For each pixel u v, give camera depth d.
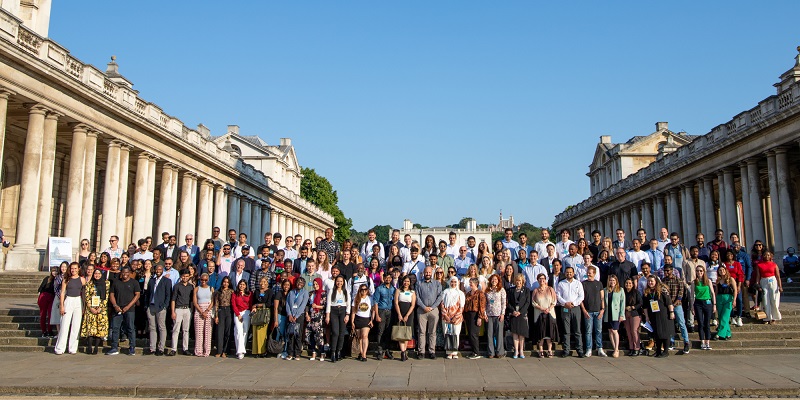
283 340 14.50
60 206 34.19
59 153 33.53
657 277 14.30
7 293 20.55
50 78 24.27
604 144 72.94
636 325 14.41
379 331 14.29
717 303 15.25
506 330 15.16
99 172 37.84
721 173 36.78
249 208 50.88
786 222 29.59
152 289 15.06
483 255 16.05
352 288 14.75
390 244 17.56
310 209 73.25
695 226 41.31
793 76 32.91
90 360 13.53
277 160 68.50
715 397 10.27
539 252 17.52
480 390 10.51
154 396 10.47
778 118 29.48
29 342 14.99
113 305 14.41
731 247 16.62
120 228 30.28
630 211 56.34
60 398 10.18
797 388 10.41
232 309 14.53
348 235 95.75
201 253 15.68
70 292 14.45
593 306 14.41
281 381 11.32
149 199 33.38
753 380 11.13
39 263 23.53
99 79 28.11
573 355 14.60
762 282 16.00
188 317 14.64
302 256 15.69
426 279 14.37
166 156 34.97
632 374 11.93
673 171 43.09
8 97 22.61
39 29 30.50
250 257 16.33
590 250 17.02
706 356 14.26
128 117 29.98
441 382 11.26
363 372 12.39
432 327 14.27
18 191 30.78
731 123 35.16
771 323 15.85
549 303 14.29
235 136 67.19
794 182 39.03
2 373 11.79
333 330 13.78
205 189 41.34
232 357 14.46
